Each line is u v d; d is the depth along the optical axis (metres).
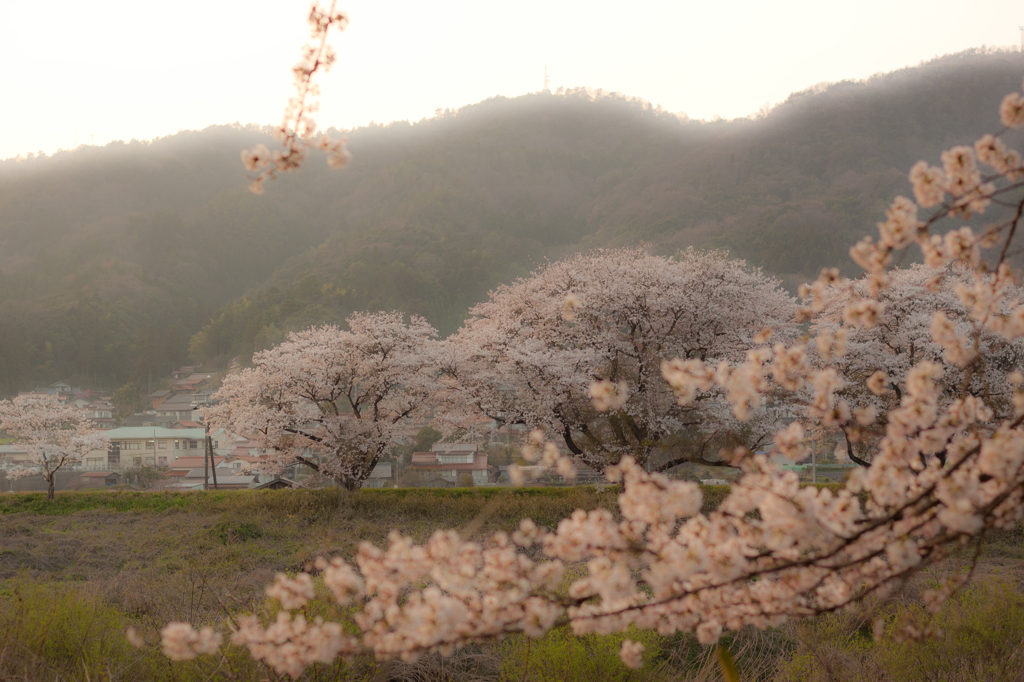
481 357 23.30
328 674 4.88
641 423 20.31
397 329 25.11
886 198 89.75
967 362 2.35
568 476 2.50
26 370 102.06
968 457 2.05
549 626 2.37
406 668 5.40
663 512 2.31
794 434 2.31
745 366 2.38
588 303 21.52
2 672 4.97
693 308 20.61
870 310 2.18
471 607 2.37
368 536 16.70
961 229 2.04
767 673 5.71
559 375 20.75
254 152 2.36
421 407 25.64
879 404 17.48
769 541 2.29
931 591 2.54
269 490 23.88
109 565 13.52
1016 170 1.88
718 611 2.49
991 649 5.34
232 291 163.38
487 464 50.34
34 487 55.47
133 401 94.25
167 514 21.58
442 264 130.25
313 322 94.44
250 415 23.30
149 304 132.38
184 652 2.29
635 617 2.46
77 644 5.47
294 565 11.71
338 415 24.31
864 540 2.33
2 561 12.87
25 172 192.75
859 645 5.51
